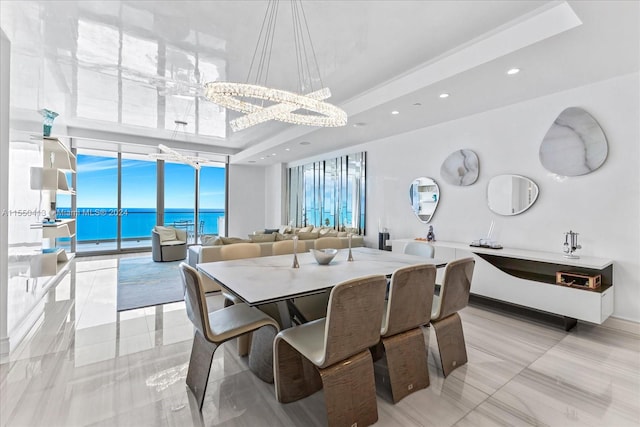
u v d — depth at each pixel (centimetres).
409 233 522
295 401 184
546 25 223
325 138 571
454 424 163
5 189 234
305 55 314
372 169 599
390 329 181
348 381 157
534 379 207
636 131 280
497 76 289
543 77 292
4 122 233
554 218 337
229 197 909
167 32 278
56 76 379
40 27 271
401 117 429
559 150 329
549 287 298
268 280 204
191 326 297
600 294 266
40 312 326
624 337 273
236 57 323
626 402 182
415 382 192
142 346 254
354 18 249
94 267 570
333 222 714
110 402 180
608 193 297
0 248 231
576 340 268
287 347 183
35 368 218
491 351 248
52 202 444
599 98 301
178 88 419
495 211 391
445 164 454
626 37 222
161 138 748
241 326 184
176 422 164
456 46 293
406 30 266
